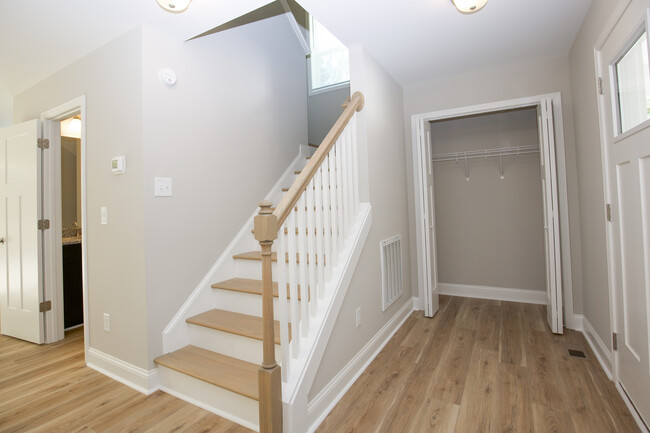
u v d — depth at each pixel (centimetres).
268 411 141
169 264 212
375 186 259
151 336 201
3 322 301
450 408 177
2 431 165
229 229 260
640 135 152
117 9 189
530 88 292
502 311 329
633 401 167
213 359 198
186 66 228
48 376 221
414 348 252
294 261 161
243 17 283
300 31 363
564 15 221
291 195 157
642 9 142
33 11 197
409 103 343
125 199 209
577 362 222
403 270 322
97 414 178
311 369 162
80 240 330
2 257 300
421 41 248
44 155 280
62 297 292
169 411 180
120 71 213
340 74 459
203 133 240
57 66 255
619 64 177
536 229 353
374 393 193
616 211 185
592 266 241
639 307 160
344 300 202
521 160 359
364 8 205
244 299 226
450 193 390
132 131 205
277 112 323
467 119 379
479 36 244
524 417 168
